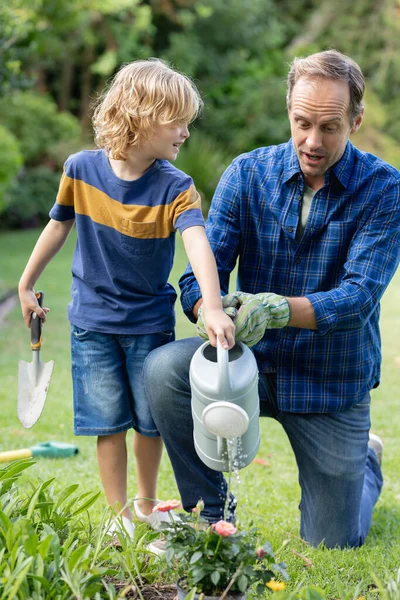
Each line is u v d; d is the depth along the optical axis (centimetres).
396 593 199
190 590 197
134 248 269
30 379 281
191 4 1977
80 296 281
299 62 257
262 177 281
